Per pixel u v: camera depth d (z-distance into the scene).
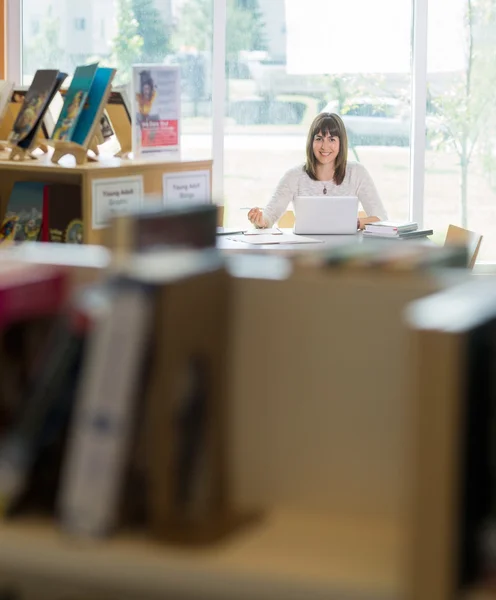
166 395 1.21
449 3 6.47
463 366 1.07
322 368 1.37
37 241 3.72
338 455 1.37
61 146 3.68
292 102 6.67
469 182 6.61
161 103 3.96
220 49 6.59
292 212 6.21
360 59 6.58
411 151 6.62
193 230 1.49
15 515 1.30
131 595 1.40
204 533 1.27
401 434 1.34
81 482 1.23
